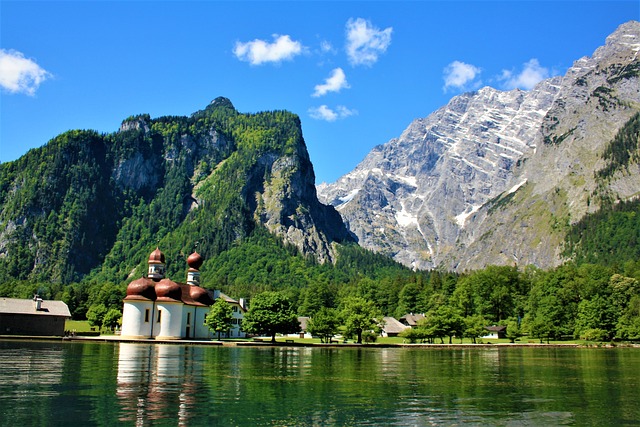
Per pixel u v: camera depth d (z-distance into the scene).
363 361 98.81
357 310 175.50
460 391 59.97
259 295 165.25
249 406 48.00
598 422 44.31
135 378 63.25
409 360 104.12
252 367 80.62
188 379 63.72
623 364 99.75
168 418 42.62
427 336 184.88
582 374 80.31
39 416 42.38
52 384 57.53
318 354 116.19
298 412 46.06
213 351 118.31
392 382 66.50
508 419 45.06
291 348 142.25
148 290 172.62
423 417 45.19
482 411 48.22
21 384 57.34
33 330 164.12
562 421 44.53
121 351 108.88
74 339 152.12
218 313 171.00
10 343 129.00
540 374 79.69
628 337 196.62
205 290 192.88
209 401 49.88
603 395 58.28
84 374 65.75
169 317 170.50
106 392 52.94
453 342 196.88
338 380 67.31
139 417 42.62
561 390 62.03
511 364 97.75
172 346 136.75
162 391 54.34
